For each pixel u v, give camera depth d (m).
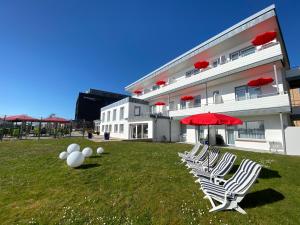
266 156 10.79
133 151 12.30
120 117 30.52
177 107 26.33
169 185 5.55
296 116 17.17
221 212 3.84
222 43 18.42
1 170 7.18
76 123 52.88
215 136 19.20
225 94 19.22
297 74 17.80
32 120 24.03
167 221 3.49
